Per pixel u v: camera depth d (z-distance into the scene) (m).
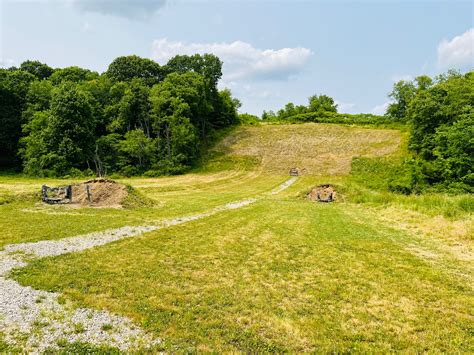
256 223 17.94
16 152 52.84
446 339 7.11
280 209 22.83
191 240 14.30
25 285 9.06
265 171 51.22
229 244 13.80
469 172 32.22
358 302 8.74
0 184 29.98
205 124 71.50
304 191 30.55
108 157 52.56
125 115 57.62
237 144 64.19
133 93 58.84
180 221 18.23
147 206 22.59
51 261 11.05
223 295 8.96
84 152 49.47
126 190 23.47
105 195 22.67
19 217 16.97
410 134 53.16
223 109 76.81
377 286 9.76
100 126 58.62
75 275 9.91
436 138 36.81
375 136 63.12
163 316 7.78
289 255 12.48
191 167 54.00
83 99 49.75
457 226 16.22
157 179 45.56
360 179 42.22
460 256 12.71
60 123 47.22
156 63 71.94
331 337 7.13
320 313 8.14
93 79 64.62
